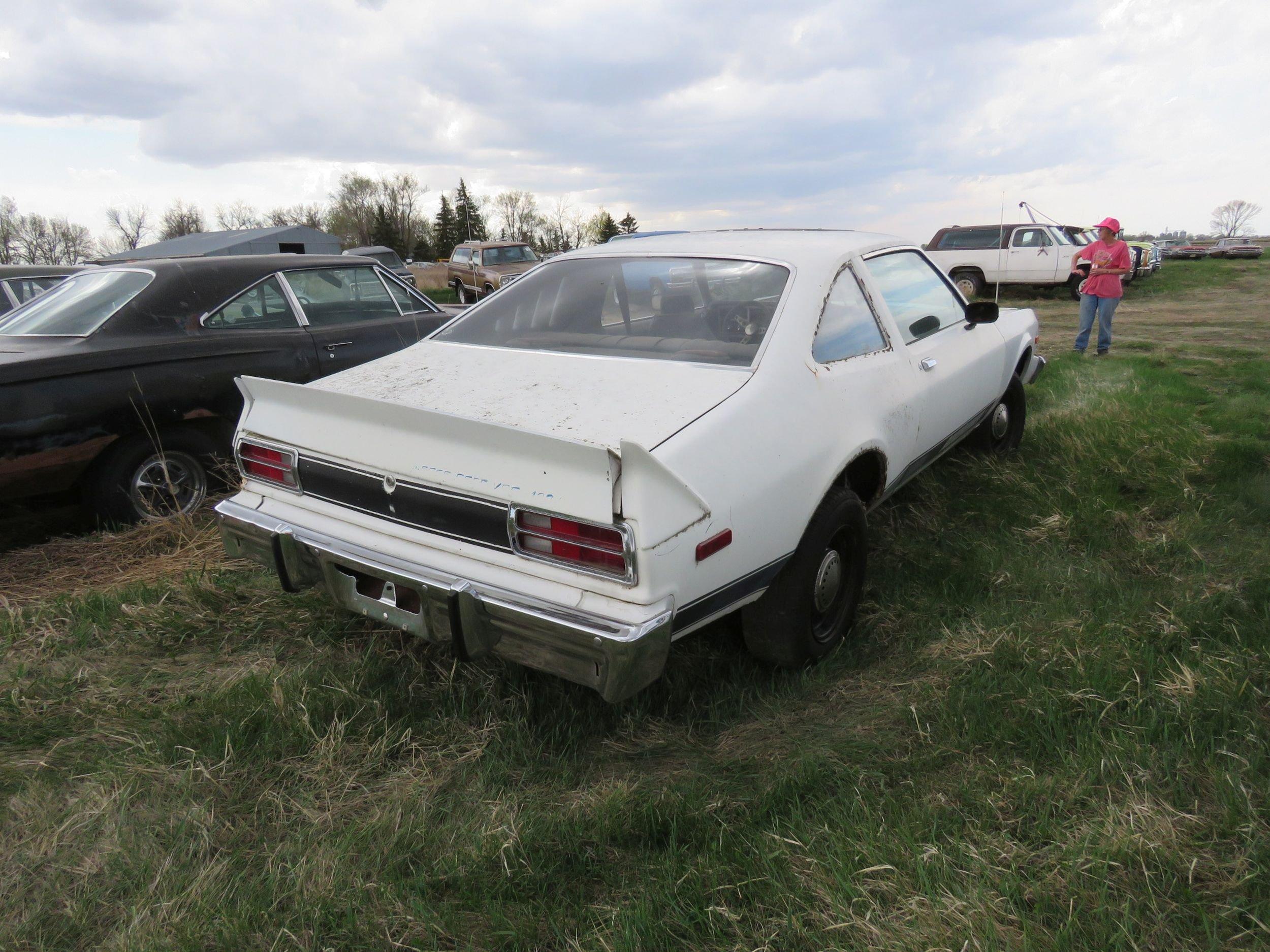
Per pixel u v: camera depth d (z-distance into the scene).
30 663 2.82
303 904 1.77
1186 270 27.14
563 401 2.39
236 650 2.94
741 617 2.70
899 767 2.18
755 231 3.65
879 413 2.94
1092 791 2.03
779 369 2.52
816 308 2.80
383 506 2.36
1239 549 3.47
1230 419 5.39
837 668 2.76
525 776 2.22
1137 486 4.30
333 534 2.45
